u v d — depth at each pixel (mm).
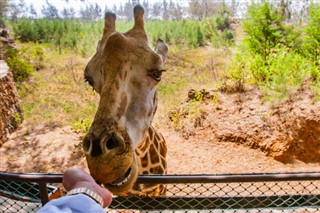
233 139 7820
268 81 9430
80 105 10883
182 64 15062
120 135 1799
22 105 10789
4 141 8469
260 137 7590
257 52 10977
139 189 2926
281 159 7070
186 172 6961
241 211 3197
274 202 2658
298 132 7352
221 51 16453
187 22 21922
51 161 7578
